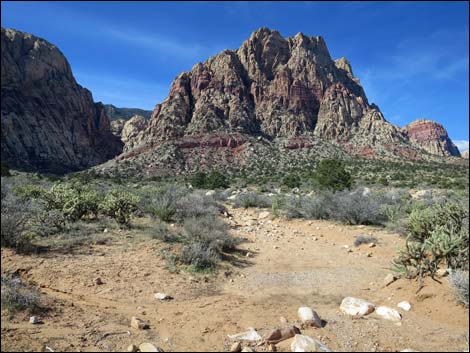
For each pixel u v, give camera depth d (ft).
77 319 15.81
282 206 60.08
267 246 34.14
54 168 414.00
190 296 20.48
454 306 17.26
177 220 42.06
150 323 16.26
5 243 25.75
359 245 33.78
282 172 303.89
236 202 70.79
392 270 23.03
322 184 90.22
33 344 13.08
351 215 45.70
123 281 21.81
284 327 15.12
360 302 18.38
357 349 14.07
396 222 41.27
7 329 13.89
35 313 15.66
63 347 13.19
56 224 31.94
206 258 25.93
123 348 13.64
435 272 20.72
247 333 15.01
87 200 38.78
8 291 16.48
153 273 23.57
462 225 25.91
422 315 17.20
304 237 38.75
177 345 14.20
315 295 20.89
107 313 17.01
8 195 45.96
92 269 23.21
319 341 14.46
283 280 23.82
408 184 164.76
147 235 32.68
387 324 16.29
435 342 14.53
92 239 29.99
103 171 332.19
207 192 87.92
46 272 21.89
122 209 37.37
